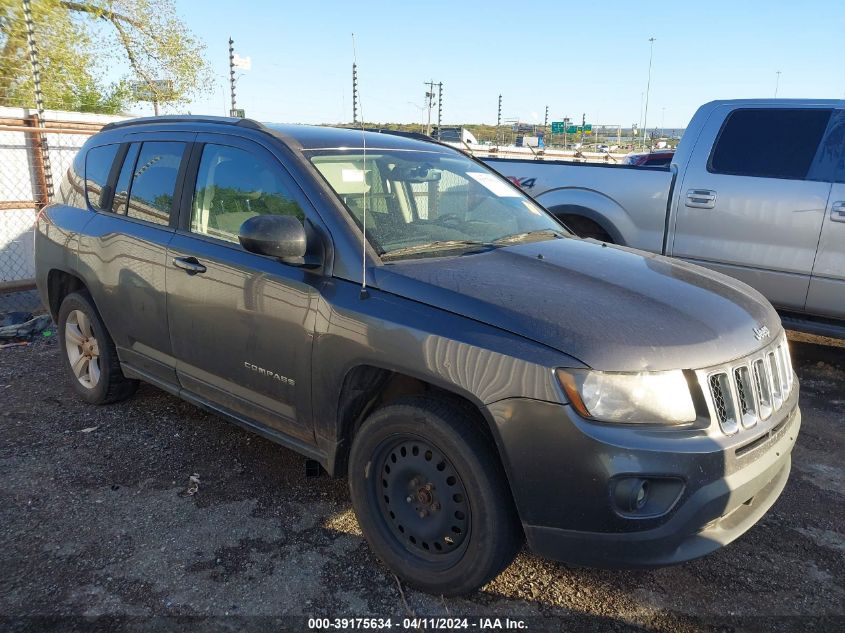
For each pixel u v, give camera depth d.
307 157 3.27
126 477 3.66
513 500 2.50
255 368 3.23
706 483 2.34
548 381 2.31
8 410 4.54
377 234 3.06
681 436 2.33
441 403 2.61
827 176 5.20
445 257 3.04
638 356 2.35
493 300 2.57
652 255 3.69
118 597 2.71
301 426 3.11
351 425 3.00
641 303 2.68
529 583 2.86
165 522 3.24
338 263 2.93
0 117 7.41
